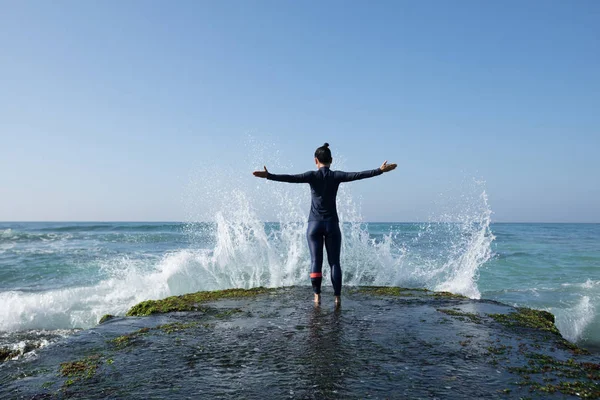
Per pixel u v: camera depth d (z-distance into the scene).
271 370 2.73
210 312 4.86
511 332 3.86
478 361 2.94
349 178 5.04
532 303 8.16
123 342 3.50
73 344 3.46
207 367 2.81
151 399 2.27
